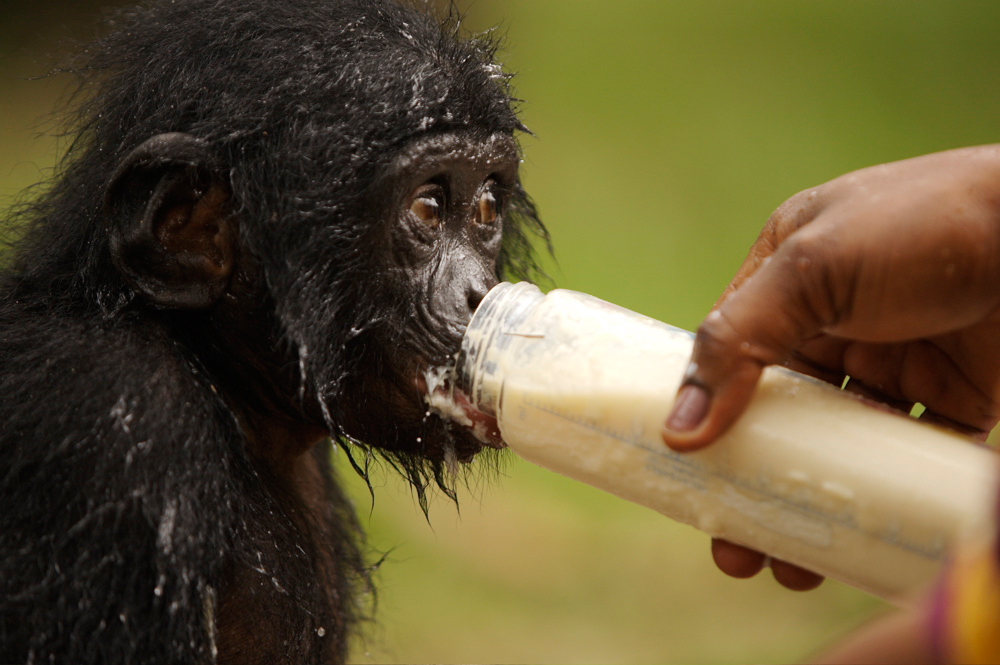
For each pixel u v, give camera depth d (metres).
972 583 2.70
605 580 14.04
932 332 4.87
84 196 6.50
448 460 6.50
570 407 5.02
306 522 7.07
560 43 28.98
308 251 6.19
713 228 22.92
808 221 5.29
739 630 13.10
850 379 6.13
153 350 5.98
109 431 5.50
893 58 28.75
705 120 26.23
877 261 4.58
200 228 6.22
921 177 4.88
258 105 6.21
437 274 6.44
